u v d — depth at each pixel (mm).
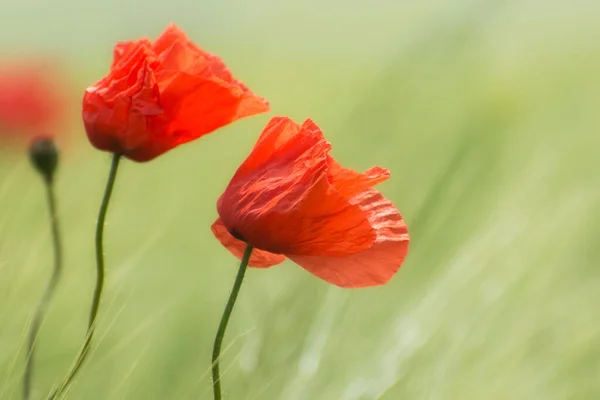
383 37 5316
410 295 1604
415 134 2176
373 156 2096
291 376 1531
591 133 2359
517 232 1708
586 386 1644
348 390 1534
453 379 1580
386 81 2230
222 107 1395
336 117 2344
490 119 2227
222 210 1378
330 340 1553
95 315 1403
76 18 6453
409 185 1984
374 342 1565
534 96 2779
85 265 1708
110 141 1397
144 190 2236
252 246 1376
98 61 5195
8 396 1439
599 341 1665
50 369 1560
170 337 1645
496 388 1597
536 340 1650
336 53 5840
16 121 2367
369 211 1391
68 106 2543
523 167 1966
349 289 1575
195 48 1403
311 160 1369
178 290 1705
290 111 3029
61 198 1790
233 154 2605
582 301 1714
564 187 1964
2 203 1565
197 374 1606
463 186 1750
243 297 1667
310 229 1366
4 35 7156
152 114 1390
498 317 1634
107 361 1552
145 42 1400
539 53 4051
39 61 2580
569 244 1820
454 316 1604
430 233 1693
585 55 4090
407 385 1556
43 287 1574
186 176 2408
